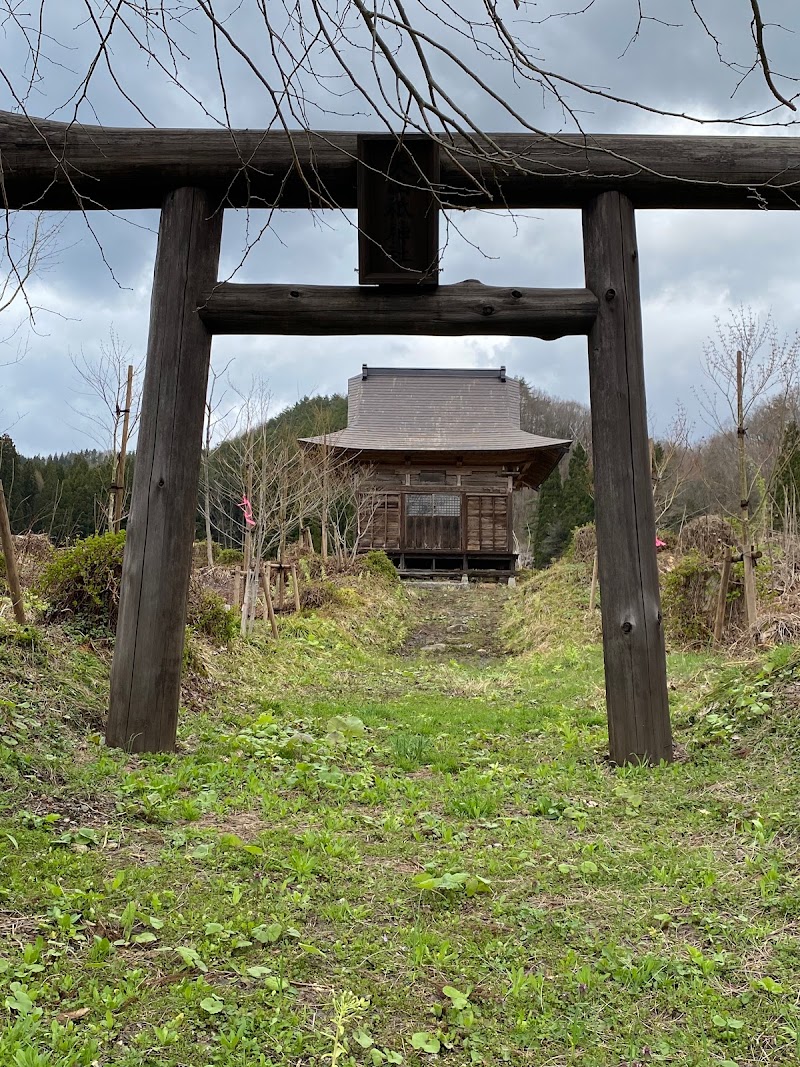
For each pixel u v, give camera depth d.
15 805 4.23
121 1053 2.41
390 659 14.47
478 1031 2.70
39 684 6.20
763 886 3.68
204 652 9.12
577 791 5.40
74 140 5.98
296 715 7.82
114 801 4.60
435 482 27.66
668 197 6.32
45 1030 2.44
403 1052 2.57
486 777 5.60
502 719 8.30
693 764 5.91
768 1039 2.69
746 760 5.65
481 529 27.31
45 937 2.97
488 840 4.46
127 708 5.87
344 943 3.16
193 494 6.16
